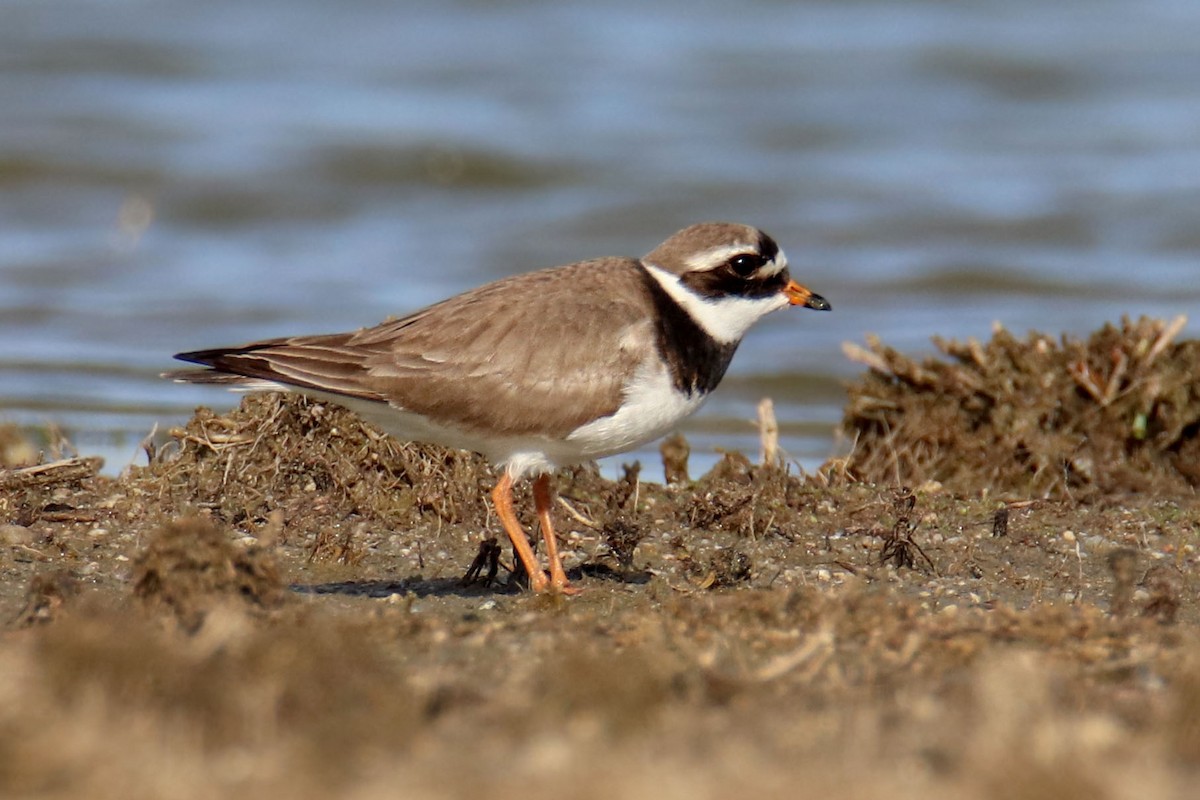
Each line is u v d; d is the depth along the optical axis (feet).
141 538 39.70
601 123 117.91
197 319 78.74
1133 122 116.88
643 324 36.96
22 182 102.99
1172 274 86.89
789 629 29.73
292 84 127.34
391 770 21.24
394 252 93.09
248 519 41.50
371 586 37.42
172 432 43.91
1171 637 29.73
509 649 28.94
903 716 23.88
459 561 39.93
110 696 23.16
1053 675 26.27
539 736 22.72
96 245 93.45
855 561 39.93
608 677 24.64
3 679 23.76
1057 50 134.82
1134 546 41.45
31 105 118.62
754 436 61.36
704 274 37.99
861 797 20.15
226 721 22.67
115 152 108.68
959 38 139.85
